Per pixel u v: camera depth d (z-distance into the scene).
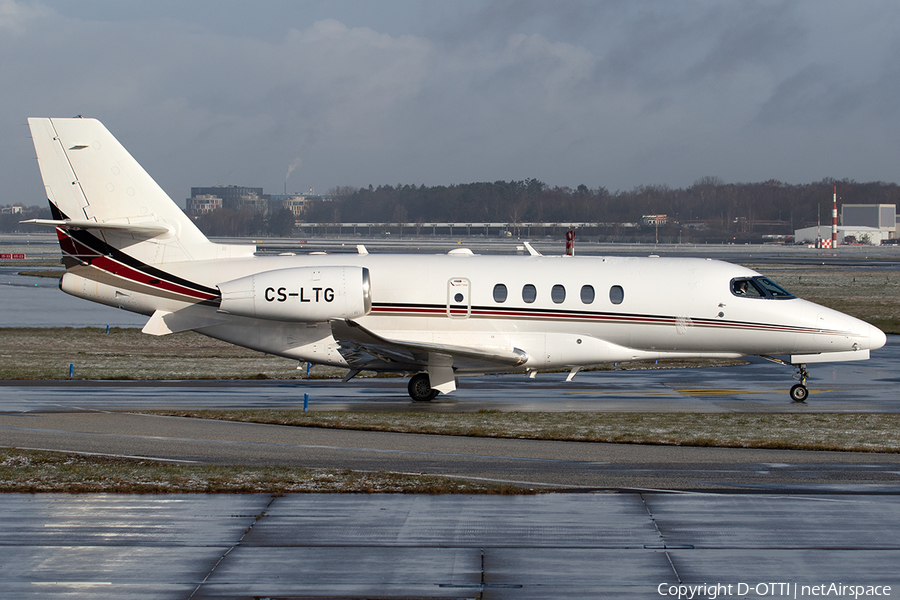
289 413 71.56
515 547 39.50
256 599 33.97
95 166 81.50
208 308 83.12
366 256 85.06
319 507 45.03
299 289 78.19
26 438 61.03
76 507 44.88
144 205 82.50
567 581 35.84
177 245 83.44
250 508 44.84
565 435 62.53
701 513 44.22
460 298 81.25
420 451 57.59
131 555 38.38
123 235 82.62
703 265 83.19
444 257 84.38
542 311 81.06
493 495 47.31
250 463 54.25
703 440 60.69
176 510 44.47
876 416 71.75
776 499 46.62
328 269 79.12
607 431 64.19
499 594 34.53
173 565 37.28
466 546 39.62
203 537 40.62
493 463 54.34
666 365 108.12
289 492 47.56
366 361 79.81
